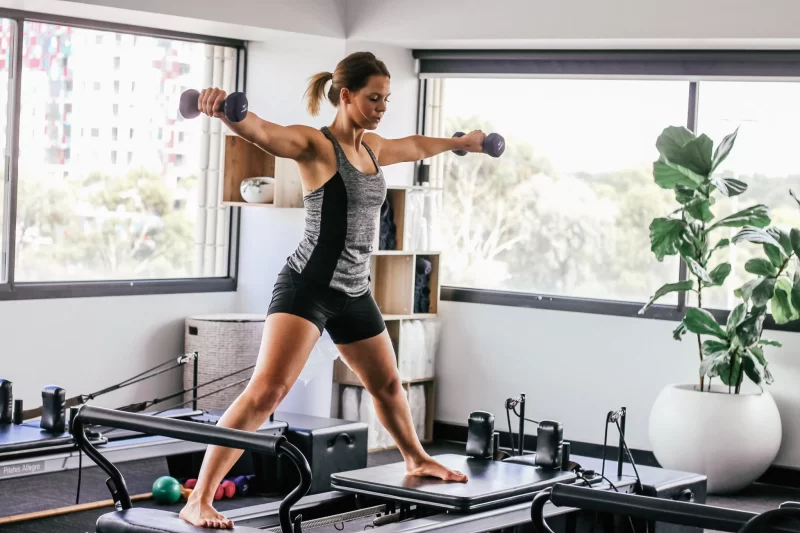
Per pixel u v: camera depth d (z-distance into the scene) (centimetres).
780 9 546
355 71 335
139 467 579
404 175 678
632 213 639
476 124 680
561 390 647
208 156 675
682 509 212
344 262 339
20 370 584
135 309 634
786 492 575
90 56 616
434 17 620
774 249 552
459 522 335
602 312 635
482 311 671
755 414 552
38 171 600
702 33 563
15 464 422
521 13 601
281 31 621
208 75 666
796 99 596
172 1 582
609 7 581
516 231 672
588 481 383
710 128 617
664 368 619
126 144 639
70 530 450
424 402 677
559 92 655
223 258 686
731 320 561
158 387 650
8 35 578
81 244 621
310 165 335
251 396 325
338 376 651
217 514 302
